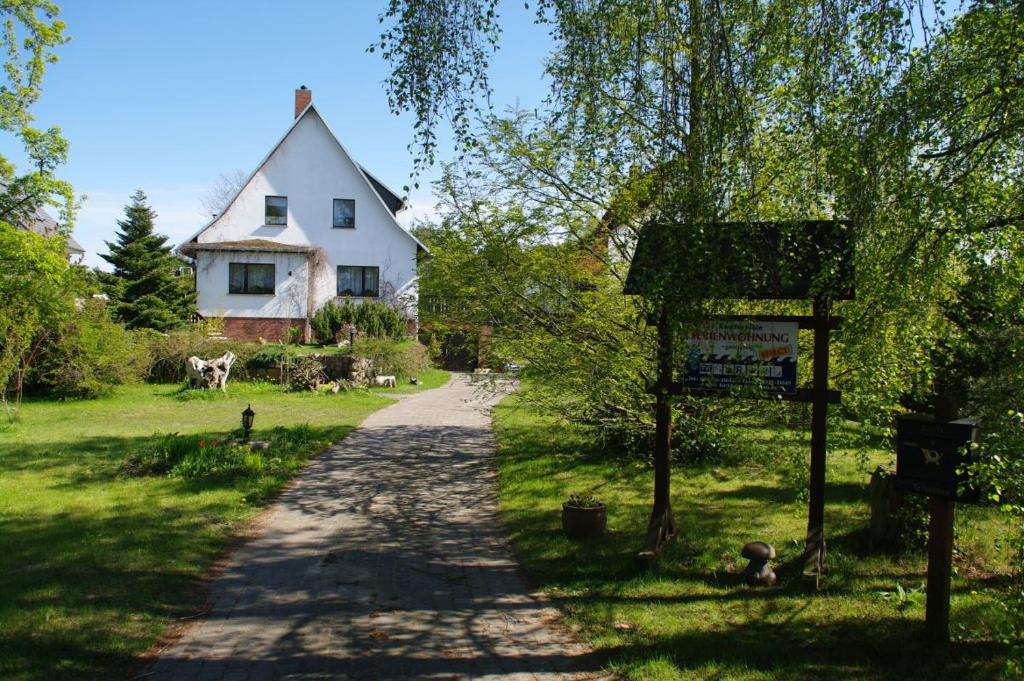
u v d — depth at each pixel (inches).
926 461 188.7
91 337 731.4
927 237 201.0
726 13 227.0
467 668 180.2
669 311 228.7
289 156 1218.6
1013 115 187.8
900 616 208.4
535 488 370.3
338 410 667.4
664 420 269.7
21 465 418.9
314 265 1213.7
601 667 180.4
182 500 340.5
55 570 241.9
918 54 198.5
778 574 243.3
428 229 414.3
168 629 202.8
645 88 266.1
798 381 327.6
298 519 319.9
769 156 238.4
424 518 323.6
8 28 596.4
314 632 202.2
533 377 387.2
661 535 267.0
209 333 983.0
